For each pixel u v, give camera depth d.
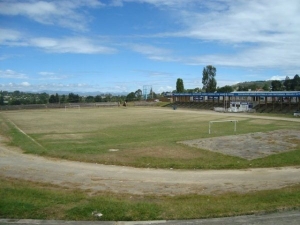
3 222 9.36
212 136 36.09
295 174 18.31
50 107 119.56
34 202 11.02
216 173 18.70
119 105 138.12
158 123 57.59
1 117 74.12
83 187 15.06
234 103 103.12
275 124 53.12
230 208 10.54
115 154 24.52
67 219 9.66
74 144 32.22
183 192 14.16
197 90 185.12
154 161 22.06
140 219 9.72
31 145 30.17
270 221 9.55
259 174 18.38
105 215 9.89
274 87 171.12
